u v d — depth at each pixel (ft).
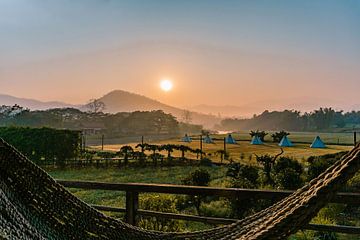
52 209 11.66
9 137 95.20
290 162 54.85
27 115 331.77
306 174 52.21
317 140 171.73
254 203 31.45
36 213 11.35
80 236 11.70
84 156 103.60
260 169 59.16
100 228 11.94
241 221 10.55
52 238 11.10
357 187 38.11
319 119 572.92
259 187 46.14
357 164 6.63
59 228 11.55
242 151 159.43
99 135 363.35
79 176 87.10
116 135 377.09
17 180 11.41
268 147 187.83
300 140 264.31
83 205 12.12
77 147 99.76
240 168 52.49
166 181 77.77
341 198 10.61
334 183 6.58
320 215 33.37
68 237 11.54
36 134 95.30
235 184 46.37
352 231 11.02
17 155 11.57
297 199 7.45
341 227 11.09
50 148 95.86
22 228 10.08
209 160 113.70
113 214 30.45
